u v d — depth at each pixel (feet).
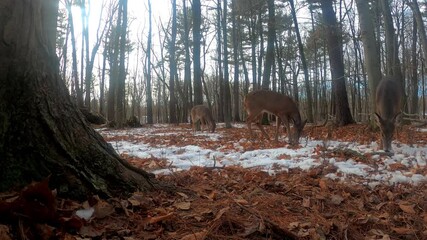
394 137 32.83
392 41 56.95
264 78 74.33
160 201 11.43
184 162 21.30
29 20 10.20
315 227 10.92
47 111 10.39
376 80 36.42
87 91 89.97
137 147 30.71
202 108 57.11
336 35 56.75
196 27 73.15
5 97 9.87
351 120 54.39
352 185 15.79
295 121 33.58
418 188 15.66
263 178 16.44
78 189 10.23
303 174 17.57
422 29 42.70
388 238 10.68
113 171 11.30
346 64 143.13
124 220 9.98
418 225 11.98
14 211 8.39
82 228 9.07
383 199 14.28
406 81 128.77
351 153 22.93
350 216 12.39
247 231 10.11
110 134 50.72
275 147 29.73
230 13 88.38
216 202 12.01
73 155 10.55
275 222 11.09
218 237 9.82
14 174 9.59
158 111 175.83
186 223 10.35
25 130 9.92
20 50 10.08
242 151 27.20
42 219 8.66
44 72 10.62
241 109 158.81
